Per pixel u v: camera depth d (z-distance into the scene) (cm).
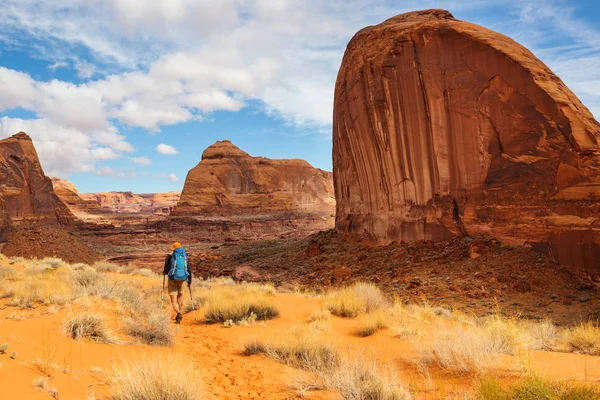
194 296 1471
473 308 1891
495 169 2717
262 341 830
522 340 730
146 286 1844
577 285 2038
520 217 2517
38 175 13200
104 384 478
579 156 2241
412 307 1488
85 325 681
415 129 3319
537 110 2484
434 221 3119
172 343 814
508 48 2738
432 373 595
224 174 16975
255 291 1700
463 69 2923
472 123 2852
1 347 496
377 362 663
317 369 641
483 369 566
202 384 536
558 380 488
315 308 1318
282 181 17488
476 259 2552
